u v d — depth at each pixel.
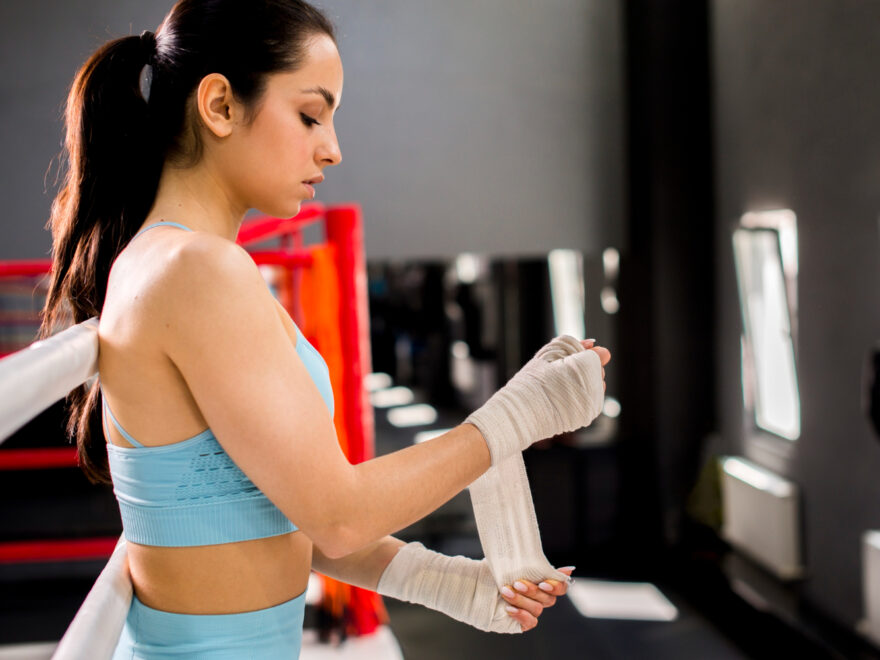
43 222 4.93
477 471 0.71
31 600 4.63
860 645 4.11
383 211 5.45
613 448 6.12
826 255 4.40
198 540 0.71
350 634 2.58
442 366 12.23
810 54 4.45
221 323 0.64
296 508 0.64
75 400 0.92
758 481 5.09
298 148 0.75
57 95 4.92
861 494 4.20
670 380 5.88
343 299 2.80
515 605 0.85
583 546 6.08
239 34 0.72
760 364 5.36
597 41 5.68
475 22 5.50
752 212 5.20
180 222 0.75
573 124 5.69
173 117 0.75
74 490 5.41
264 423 0.63
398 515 0.67
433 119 5.48
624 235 5.86
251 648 0.73
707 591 5.15
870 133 3.95
